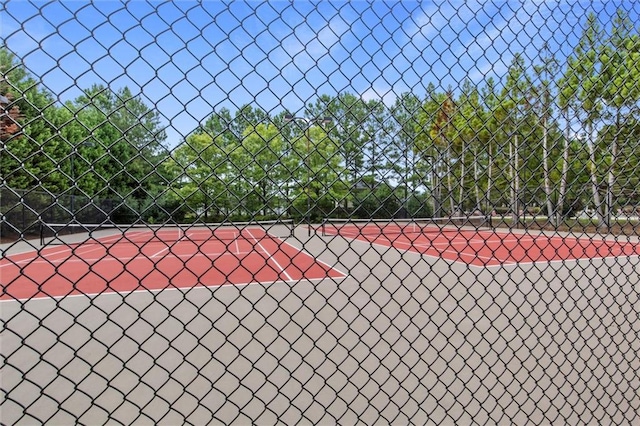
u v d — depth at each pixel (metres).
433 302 4.62
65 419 2.12
